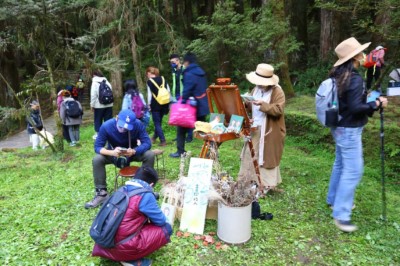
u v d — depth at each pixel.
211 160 3.59
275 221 3.79
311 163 5.82
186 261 3.08
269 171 4.32
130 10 9.96
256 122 4.27
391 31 5.32
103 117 7.54
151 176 3.07
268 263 3.07
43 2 6.02
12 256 3.20
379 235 3.44
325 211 3.98
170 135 7.93
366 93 3.32
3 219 3.94
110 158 4.27
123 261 2.91
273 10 8.80
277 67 8.46
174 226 3.67
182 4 14.98
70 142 7.66
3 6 5.84
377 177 5.36
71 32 11.57
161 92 6.67
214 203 3.70
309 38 16.45
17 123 11.84
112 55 9.95
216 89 3.98
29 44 6.53
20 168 6.14
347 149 3.40
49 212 4.10
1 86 14.22
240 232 3.30
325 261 3.10
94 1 9.98
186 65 5.30
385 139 5.80
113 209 2.78
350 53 3.25
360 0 5.34
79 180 5.23
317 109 3.45
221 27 8.23
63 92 7.52
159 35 11.70
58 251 3.26
